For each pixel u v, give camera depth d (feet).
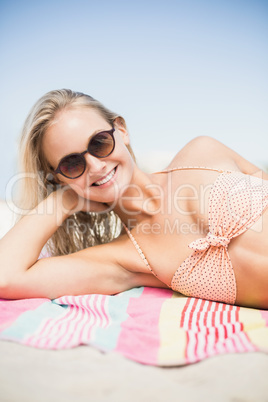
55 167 7.67
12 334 5.47
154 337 5.56
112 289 7.72
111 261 7.66
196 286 7.09
